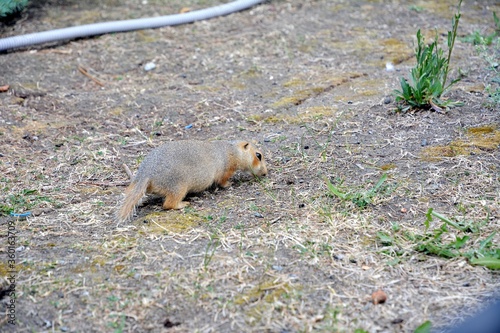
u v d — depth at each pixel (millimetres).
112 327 5016
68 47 11195
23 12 12391
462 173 7141
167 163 6652
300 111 8930
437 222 6309
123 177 7500
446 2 12906
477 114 8438
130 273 5621
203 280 5504
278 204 6750
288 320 5047
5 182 7305
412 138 7973
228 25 12039
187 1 13156
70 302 5297
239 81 10039
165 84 10016
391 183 7004
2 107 9219
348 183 7062
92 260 5840
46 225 6469
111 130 8672
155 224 6430
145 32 11711
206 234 6199
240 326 4996
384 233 6141
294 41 11328
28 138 8406
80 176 7508
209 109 9172
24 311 5207
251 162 7199
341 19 12211
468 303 5176
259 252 5863
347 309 5156
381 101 8977
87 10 12633
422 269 5637
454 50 10602
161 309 5191
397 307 5172
